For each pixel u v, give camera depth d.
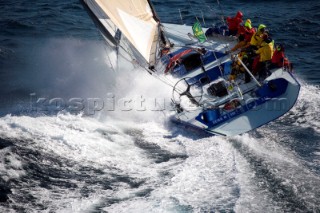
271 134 41.28
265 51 44.19
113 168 36.53
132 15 48.16
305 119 43.88
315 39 66.12
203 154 38.19
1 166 35.59
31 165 36.12
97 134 41.28
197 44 52.47
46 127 41.28
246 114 41.44
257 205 31.44
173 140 41.06
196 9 77.12
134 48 46.47
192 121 41.50
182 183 34.22
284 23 71.19
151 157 38.28
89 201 32.44
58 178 35.03
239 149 38.53
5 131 39.88
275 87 42.50
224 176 34.84
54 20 72.81
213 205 31.73
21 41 64.50
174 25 57.59
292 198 31.97
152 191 33.47
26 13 75.38
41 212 31.16
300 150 38.53
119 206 31.91
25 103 47.69
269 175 34.53
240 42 49.31
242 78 45.91
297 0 81.62
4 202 32.06
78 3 80.81
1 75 54.41
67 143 39.19
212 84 44.69
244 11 76.62
